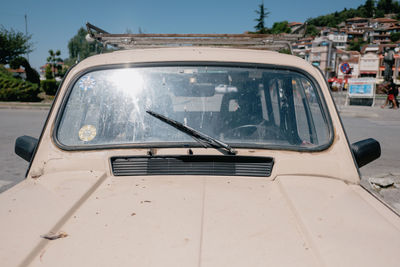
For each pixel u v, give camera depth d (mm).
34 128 10789
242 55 2105
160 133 1847
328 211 1414
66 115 1935
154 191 1577
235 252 1168
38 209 1421
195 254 1153
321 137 1874
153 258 1135
